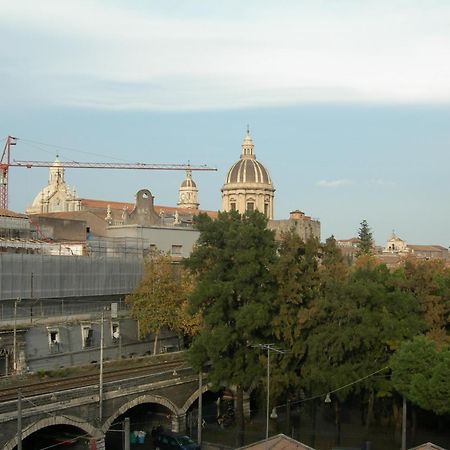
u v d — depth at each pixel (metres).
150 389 53.91
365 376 52.81
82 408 47.38
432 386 45.75
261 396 59.56
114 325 73.88
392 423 61.28
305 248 58.78
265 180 150.38
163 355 67.06
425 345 48.22
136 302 72.56
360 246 144.88
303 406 64.75
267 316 54.88
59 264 70.56
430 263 69.12
